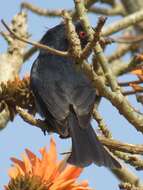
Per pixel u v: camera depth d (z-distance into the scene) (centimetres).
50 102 1213
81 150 1051
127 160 1059
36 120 1207
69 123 1166
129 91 1115
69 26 953
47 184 936
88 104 1184
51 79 1252
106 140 1070
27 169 952
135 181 1212
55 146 953
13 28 1362
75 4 997
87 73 977
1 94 1168
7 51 1337
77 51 952
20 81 1188
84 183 930
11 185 942
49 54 1314
